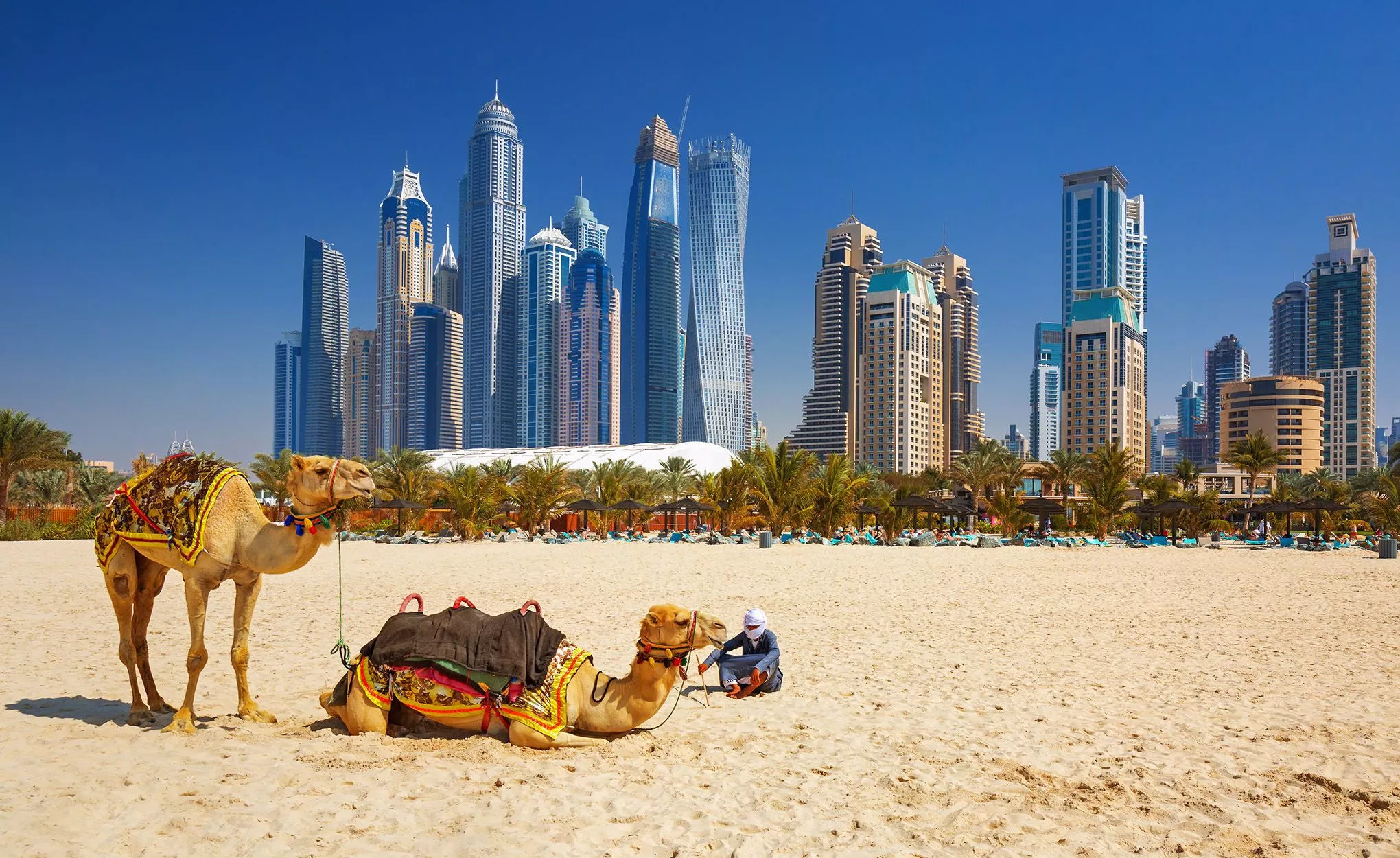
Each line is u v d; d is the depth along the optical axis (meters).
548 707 6.15
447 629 6.39
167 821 4.47
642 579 21.70
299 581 20.83
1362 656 10.84
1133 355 195.75
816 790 5.30
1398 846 4.52
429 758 5.70
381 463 52.28
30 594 16.72
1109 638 12.21
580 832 4.49
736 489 46.44
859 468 80.06
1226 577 23.84
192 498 6.26
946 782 5.49
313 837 4.32
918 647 11.34
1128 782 5.56
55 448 40.91
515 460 85.25
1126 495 51.81
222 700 7.59
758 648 8.55
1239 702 8.08
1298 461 157.75
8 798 4.75
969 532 52.53
